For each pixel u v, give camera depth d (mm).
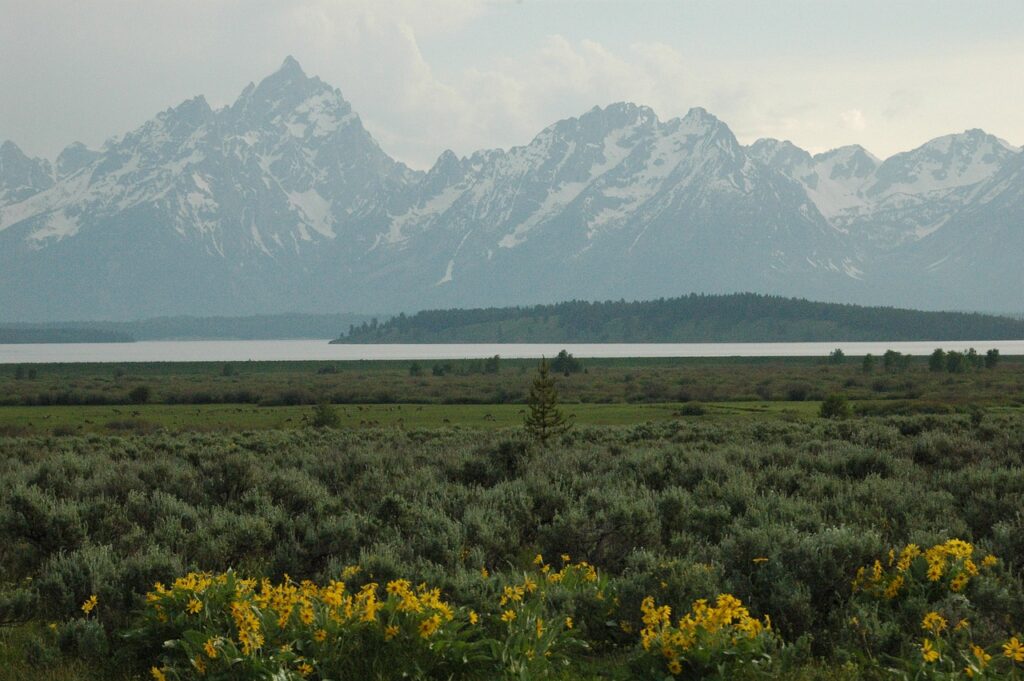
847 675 18438
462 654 19047
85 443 89625
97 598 23781
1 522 30500
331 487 45812
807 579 22766
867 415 146625
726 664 18078
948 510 32750
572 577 24062
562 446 72688
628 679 18438
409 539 29688
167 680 18391
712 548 27141
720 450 57219
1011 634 19750
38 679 19797
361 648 19016
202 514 35344
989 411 144625
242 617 18375
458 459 52344
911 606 20656
